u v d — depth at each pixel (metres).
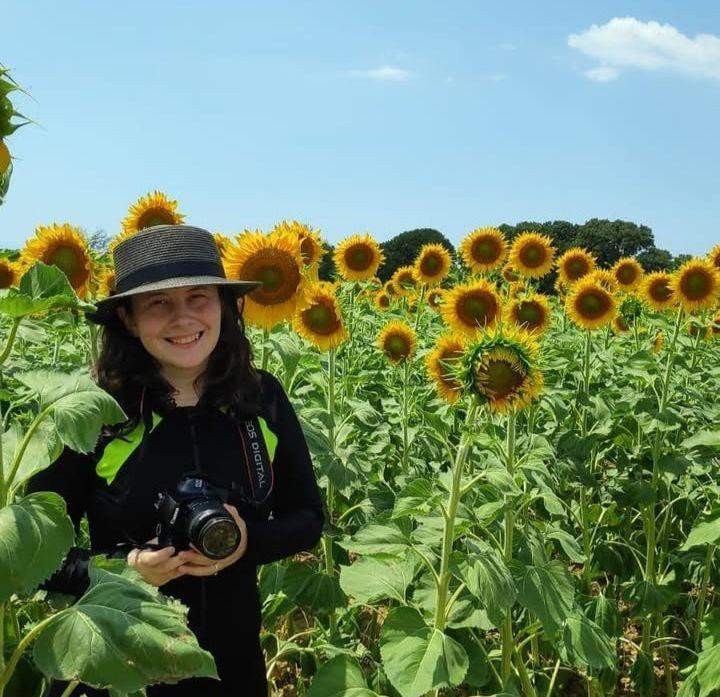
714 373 7.92
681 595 6.63
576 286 8.07
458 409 6.02
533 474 4.72
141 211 6.15
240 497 3.23
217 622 3.31
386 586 3.94
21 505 2.05
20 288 2.25
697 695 4.42
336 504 5.99
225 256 5.21
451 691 4.85
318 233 6.39
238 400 3.29
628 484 6.71
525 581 3.87
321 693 3.56
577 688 6.04
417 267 11.06
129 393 3.18
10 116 2.08
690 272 8.03
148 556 2.85
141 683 2.03
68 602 2.95
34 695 2.62
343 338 6.12
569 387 8.33
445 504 4.01
